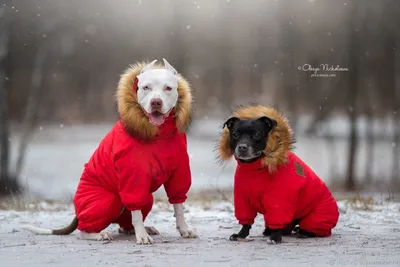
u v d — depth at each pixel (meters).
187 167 7.16
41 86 27.27
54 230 7.66
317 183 7.00
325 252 6.29
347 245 6.74
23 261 5.91
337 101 27.91
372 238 7.21
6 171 19.81
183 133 7.16
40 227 8.42
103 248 6.63
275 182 6.70
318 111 29.45
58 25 25.39
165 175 7.00
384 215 9.16
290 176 6.73
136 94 6.95
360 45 24.45
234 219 8.97
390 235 7.46
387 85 26.27
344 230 7.88
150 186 7.01
